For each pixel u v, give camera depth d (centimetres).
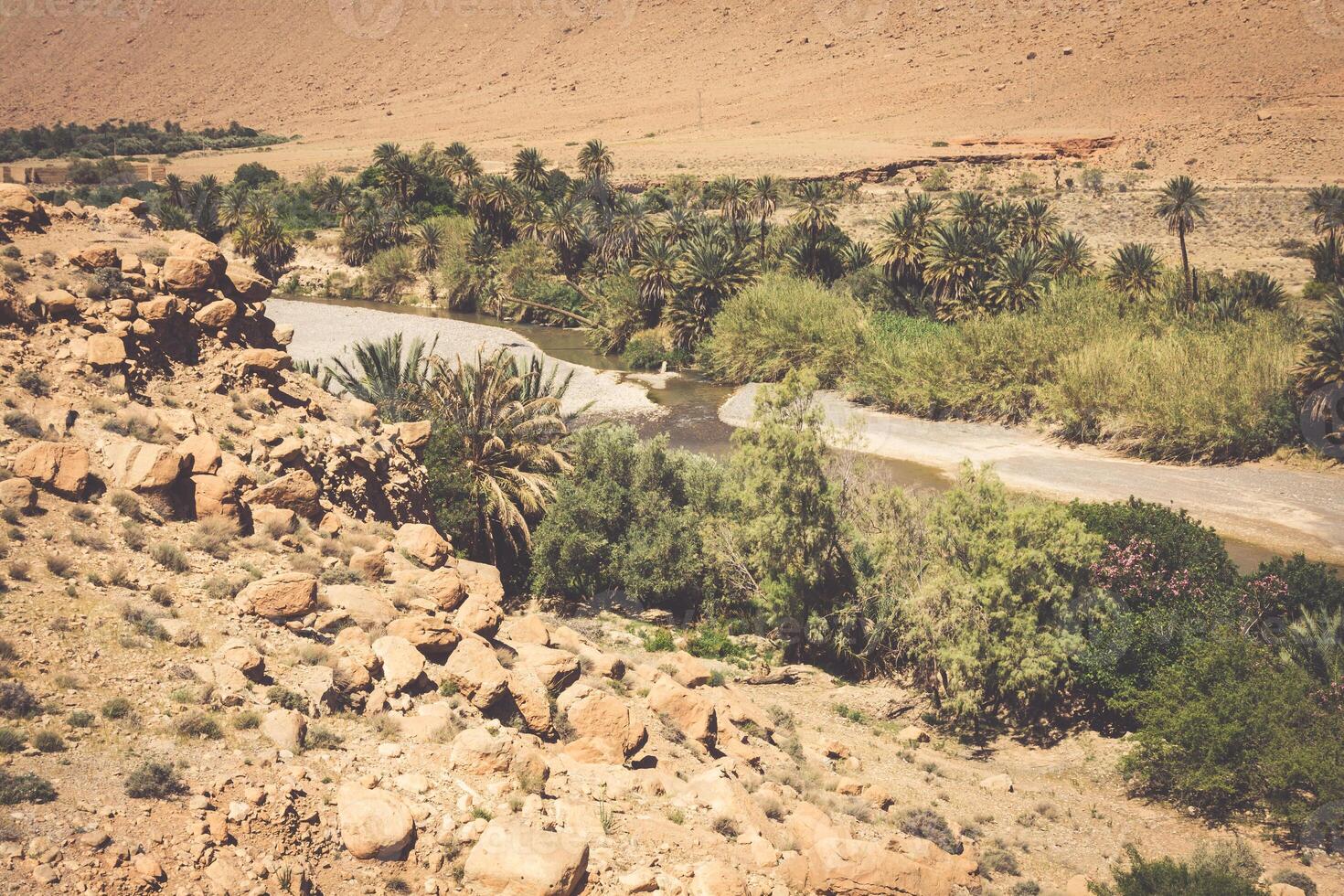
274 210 8862
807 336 5481
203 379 1634
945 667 2109
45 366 1404
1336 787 1622
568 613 2420
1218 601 2108
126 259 1634
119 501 1213
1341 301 4162
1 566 1022
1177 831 1678
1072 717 2141
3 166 10675
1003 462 4159
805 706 2062
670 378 5706
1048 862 1430
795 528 2314
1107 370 4372
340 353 5353
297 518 1434
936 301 5944
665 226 7219
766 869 1018
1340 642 1997
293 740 920
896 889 1016
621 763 1155
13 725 823
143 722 878
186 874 723
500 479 2491
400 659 1125
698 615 2581
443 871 843
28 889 662
